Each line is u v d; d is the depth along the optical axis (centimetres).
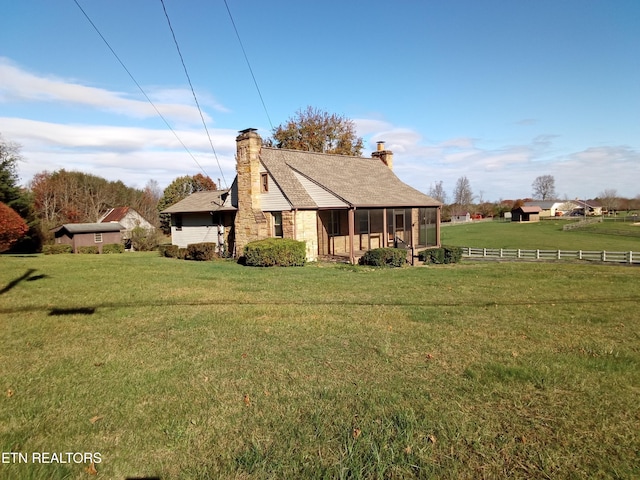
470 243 4341
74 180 5547
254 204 2098
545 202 11494
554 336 668
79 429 369
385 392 446
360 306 892
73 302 915
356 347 600
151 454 333
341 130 4372
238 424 379
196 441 351
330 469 312
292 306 885
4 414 394
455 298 1008
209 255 2152
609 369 517
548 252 2611
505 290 1149
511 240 4644
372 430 368
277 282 1243
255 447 340
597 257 2428
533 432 366
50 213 5212
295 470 312
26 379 481
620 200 11612
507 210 10994
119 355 566
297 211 1988
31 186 5347
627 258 2308
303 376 492
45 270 1502
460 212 10356
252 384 468
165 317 780
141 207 6400
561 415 397
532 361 543
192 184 5700
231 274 1434
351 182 2339
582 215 10581
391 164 2966
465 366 525
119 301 928
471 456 331
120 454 332
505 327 723
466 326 727
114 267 1636
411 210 2652
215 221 2412
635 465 319
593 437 359
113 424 379
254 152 2098
